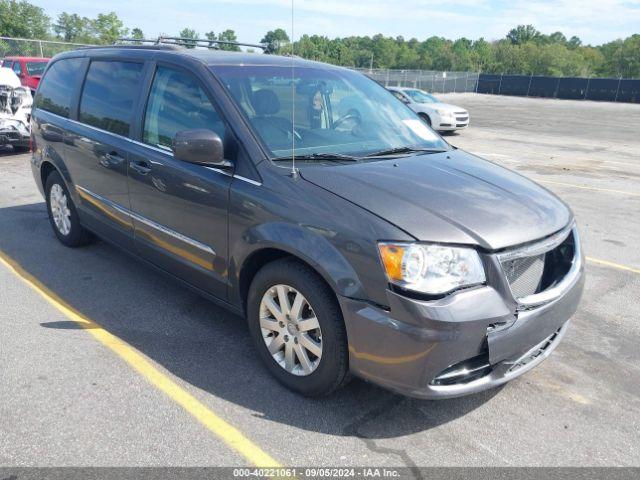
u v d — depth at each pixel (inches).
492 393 127.5
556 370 138.3
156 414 115.5
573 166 454.3
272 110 138.3
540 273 114.9
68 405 117.4
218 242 132.4
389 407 120.6
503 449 108.7
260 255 125.0
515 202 120.4
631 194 344.2
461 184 125.5
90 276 187.2
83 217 193.8
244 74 145.1
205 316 160.4
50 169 213.9
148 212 154.8
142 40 190.7
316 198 113.7
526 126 831.7
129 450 104.7
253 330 129.6
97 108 179.2
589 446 110.4
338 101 155.3
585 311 173.8
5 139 401.4
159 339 146.7
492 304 102.5
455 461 105.0
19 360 134.0
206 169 134.5
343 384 117.0
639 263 219.6
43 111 211.8
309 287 111.9
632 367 140.9
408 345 100.8
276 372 126.3
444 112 682.8
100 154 171.2
